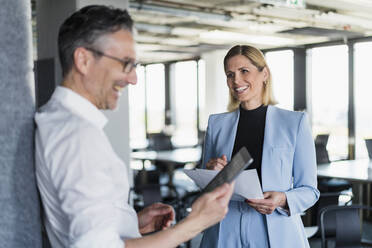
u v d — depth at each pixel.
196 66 12.65
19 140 1.11
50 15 5.37
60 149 1.01
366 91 9.03
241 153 1.18
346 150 9.40
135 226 1.19
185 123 13.03
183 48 11.23
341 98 9.47
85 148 1.00
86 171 0.99
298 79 10.34
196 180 1.82
